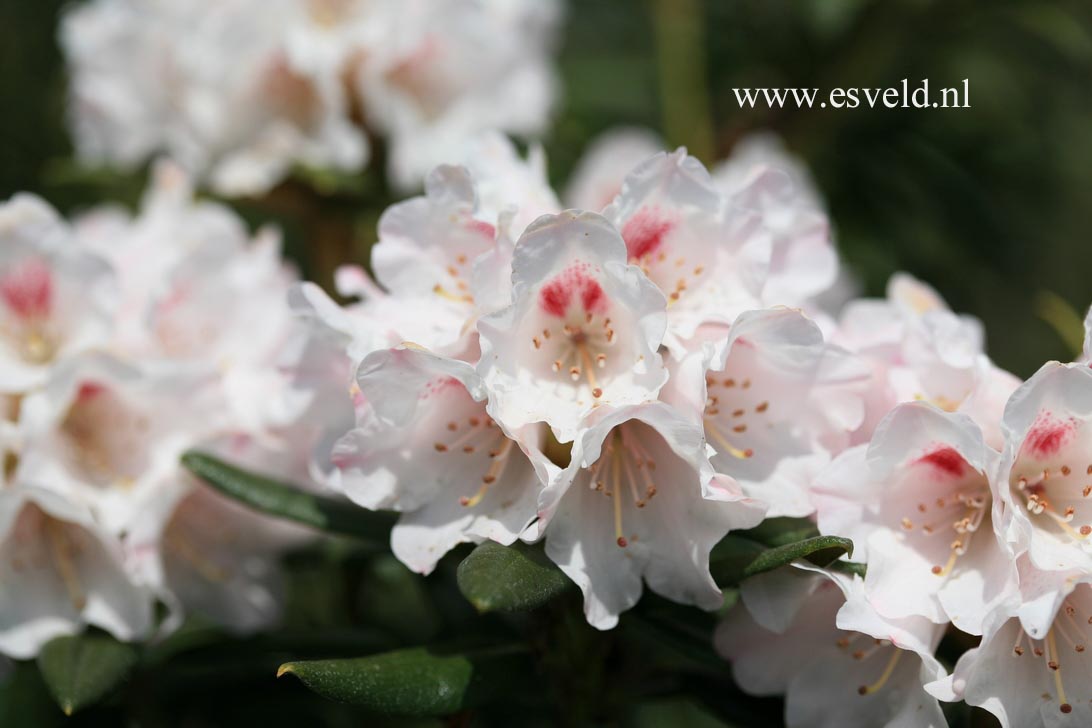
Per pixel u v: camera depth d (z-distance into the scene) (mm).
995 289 1187
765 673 865
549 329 845
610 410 825
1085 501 848
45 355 930
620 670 893
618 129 1224
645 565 841
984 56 1165
